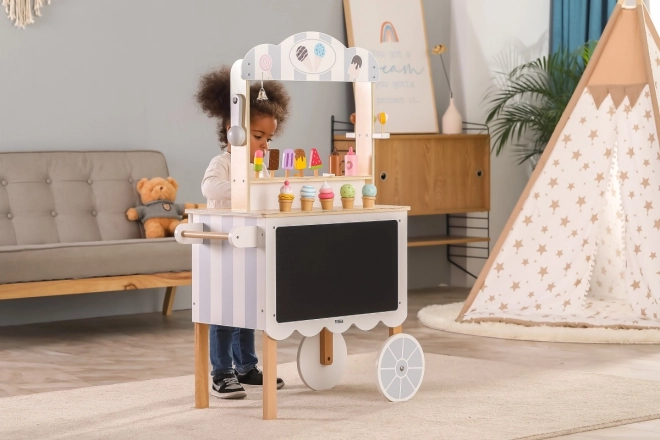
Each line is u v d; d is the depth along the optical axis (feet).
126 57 18.80
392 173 20.71
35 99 17.87
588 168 16.61
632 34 16.74
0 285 15.06
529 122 22.47
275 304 10.21
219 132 12.00
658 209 16.16
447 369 13.01
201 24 19.61
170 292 18.79
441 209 21.43
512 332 15.56
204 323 10.83
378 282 11.10
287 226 10.27
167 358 14.26
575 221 16.61
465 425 9.94
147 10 19.01
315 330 10.57
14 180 17.12
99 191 17.90
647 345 14.90
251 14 20.20
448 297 21.20
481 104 22.71
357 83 11.75
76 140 18.34
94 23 18.43
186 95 19.52
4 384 12.51
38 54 17.87
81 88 18.35
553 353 14.26
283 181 10.76
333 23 21.34
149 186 17.97
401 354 11.19
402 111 21.68
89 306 18.42
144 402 11.21
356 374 12.80
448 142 21.49
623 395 11.34
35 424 10.16
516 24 23.16
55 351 14.92
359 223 10.91
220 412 10.68
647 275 16.25
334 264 10.69
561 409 10.64
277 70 10.51
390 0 21.88
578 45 22.53
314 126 21.03
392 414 10.47
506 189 23.13
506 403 10.96
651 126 16.21
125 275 16.21
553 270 16.62
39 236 17.07
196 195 19.75
